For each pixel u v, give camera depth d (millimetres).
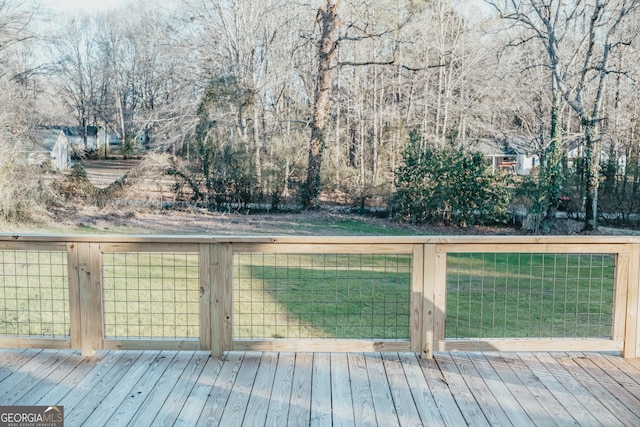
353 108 23422
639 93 17328
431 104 23125
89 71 33219
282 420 2797
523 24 17297
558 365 3553
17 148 16172
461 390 3164
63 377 3312
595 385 3246
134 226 16875
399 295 6758
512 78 20594
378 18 18406
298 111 21906
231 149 18812
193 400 3016
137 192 18578
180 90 21219
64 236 3561
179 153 19031
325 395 3090
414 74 22656
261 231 16391
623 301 3656
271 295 6660
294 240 3525
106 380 3271
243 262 9320
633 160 16562
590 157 15922
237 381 3270
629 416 2855
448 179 16750
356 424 2760
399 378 3330
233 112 18984
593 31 15664
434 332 3621
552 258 10078
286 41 22922
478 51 21516
